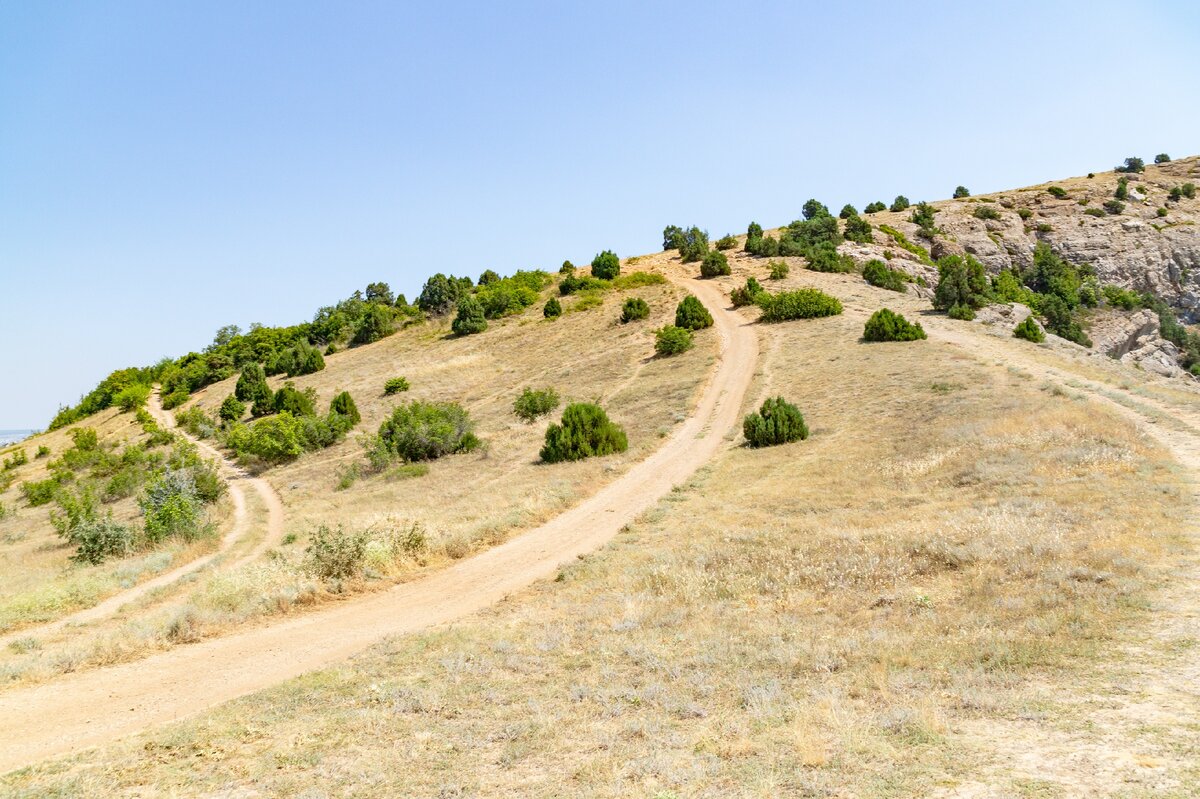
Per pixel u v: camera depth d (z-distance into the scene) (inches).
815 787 200.4
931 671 289.7
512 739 268.8
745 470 933.2
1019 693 253.3
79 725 350.0
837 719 245.4
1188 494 520.1
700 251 3181.6
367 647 454.0
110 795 249.8
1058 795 181.2
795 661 326.0
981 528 502.3
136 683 413.1
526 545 731.4
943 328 1747.0
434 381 2102.6
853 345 1614.2
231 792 243.1
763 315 2044.8
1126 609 325.7
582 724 275.7
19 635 580.7
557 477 1021.2
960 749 214.7
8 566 988.6
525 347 2301.9
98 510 1414.9
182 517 1010.1
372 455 1366.9
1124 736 210.8
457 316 2689.5
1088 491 562.9
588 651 386.9
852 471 816.3
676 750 239.9
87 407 3139.8
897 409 1089.4
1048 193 3831.2
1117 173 4370.1
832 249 2864.2
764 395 1368.1
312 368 2593.5
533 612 502.6
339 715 315.0
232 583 609.6
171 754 285.4
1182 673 253.6
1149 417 833.5
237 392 2389.3
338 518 989.8
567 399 1654.8
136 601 658.2
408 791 231.5
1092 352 1690.5
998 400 1008.2
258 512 1182.9
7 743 331.3
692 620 426.9
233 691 388.8
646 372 1745.8
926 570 459.5
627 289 2795.3
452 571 661.9
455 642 431.5
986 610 359.9
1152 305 3026.6
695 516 746.8
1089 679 259.0
